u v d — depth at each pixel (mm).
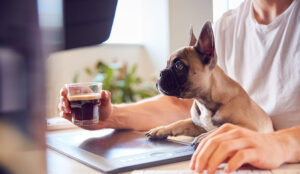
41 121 208
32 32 199
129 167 647
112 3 552
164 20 3383
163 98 1247
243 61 1204
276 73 1063
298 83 1003
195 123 941
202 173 602
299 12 1030
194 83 838
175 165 683
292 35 1040
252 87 1141
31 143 205
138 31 3984
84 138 964
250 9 1198
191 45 973
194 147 778
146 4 3760
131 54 3910
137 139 920
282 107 1036
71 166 685
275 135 691
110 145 854
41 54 204
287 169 635
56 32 216
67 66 3508
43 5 207
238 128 650
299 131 728
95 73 3648
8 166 196
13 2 193
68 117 1022
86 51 3637
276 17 1090
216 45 1271
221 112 835
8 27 191
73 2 474
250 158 581
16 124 196
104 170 625
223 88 843
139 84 3889
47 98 210
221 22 1284
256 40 1143
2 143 193
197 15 2965
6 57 190
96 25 529
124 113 1100
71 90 946
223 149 574
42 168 213
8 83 191
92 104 948
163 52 3475
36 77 202
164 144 844
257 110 887
